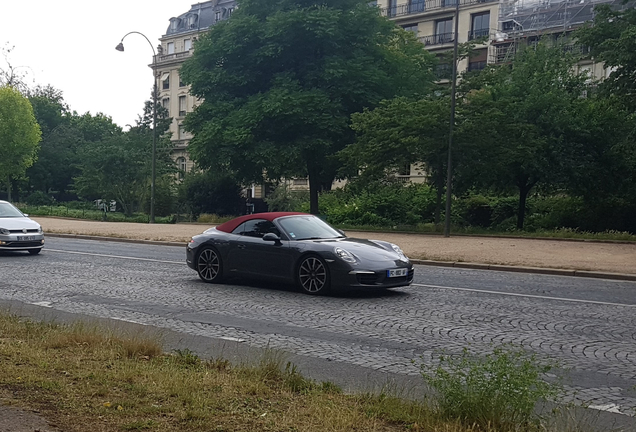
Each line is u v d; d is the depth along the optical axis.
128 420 3.90
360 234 27.42
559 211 35.06
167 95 82.81
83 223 34.84
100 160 44.25
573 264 15.68
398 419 4.09
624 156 31.83
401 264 10.66
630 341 7.46
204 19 82.06
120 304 9.70
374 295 10.81
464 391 4.14
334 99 35.62
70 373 5.00
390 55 38.44
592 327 8.29
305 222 11.73
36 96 73.06
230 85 37.22
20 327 6.94
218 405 4.26
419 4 63.53
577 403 5.04
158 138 50.03
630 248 21.02
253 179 40.22
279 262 11.09
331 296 10.60
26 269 14.21
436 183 32.31
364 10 36.47
